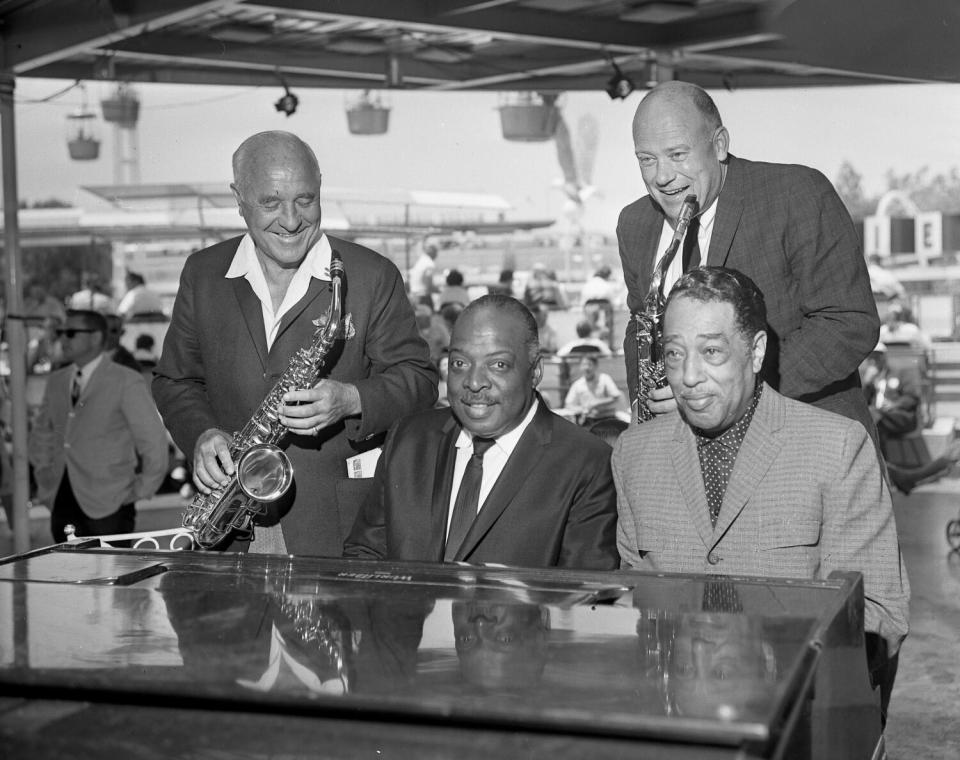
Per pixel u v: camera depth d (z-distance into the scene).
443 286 10.92
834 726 1.55
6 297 6.19
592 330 9.84
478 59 7.05
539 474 2.49
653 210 2.92
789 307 2.74
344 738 1.34
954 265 9.95
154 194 10.50
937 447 9.09
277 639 1.50
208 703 1.39
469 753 1.30
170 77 7.03
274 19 6.22
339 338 2.82
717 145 2.69
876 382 9.07
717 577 1.79
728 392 2.13
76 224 10.73
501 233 10.99
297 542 2.83
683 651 1.41
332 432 2.84
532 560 2.47
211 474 2.75
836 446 2.15
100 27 5.33
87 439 5.40
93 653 1.46
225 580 1.83
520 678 1.33
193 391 3.00
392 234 10.62
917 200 10.09
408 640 1.49
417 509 2.54
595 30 5.81
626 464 2.36
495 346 2.45
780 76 7.61
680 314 2.13
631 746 1.26
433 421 2.63
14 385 6.16
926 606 5.63
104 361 5.42
